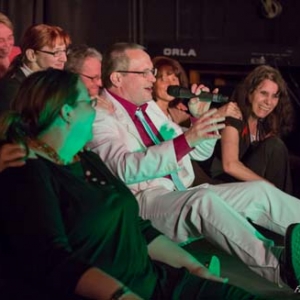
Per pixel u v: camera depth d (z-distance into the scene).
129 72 3.90
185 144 3.55
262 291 3.75
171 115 4.66
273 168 4.63
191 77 6.30
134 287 2.80
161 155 3.54
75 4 5.95
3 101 4.13
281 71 6.43
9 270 2.60
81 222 2.67
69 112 2.71
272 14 6.39
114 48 3.96
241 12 6.41
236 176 4.42
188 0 6.29
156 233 3.08
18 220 2.52
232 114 4.12
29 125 2.70
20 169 2.60
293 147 6.34
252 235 3.47
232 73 6.37
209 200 3.52
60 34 4.33
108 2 6.06
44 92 2.69
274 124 4.83
